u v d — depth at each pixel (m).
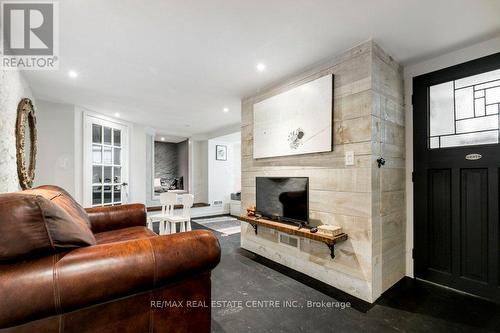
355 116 2.11
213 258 1.26
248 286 2.28
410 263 2.41
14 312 0.83
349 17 1.72
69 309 0.93
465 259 2.11
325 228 2.15
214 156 6.62
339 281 2.21
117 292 1.01
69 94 3.27
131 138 4.96
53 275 0.90
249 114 3.36
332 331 1.63
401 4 1.58
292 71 2.59
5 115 2.00
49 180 3.52
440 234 2.25
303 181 2.38
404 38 1.99
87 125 4.00
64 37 1.92
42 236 0.96
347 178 2.16
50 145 3.55
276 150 2.86
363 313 1.84
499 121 1.98
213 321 1.74
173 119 4.78
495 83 2.00
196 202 6.67
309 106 2.48
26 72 2.55
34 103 3.28
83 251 1.01
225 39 1.99
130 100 3.57
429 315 1.80
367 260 2.01
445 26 1.82
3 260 0.89
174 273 1.14
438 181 2.28
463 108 2.16
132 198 4.93
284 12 1.66
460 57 2.15
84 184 3.89
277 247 2.88
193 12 1.64
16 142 2.31
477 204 2.05
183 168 6.98
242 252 3.27
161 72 2.61
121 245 1.08
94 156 4.14
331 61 2.32
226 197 6.82
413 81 2.43
